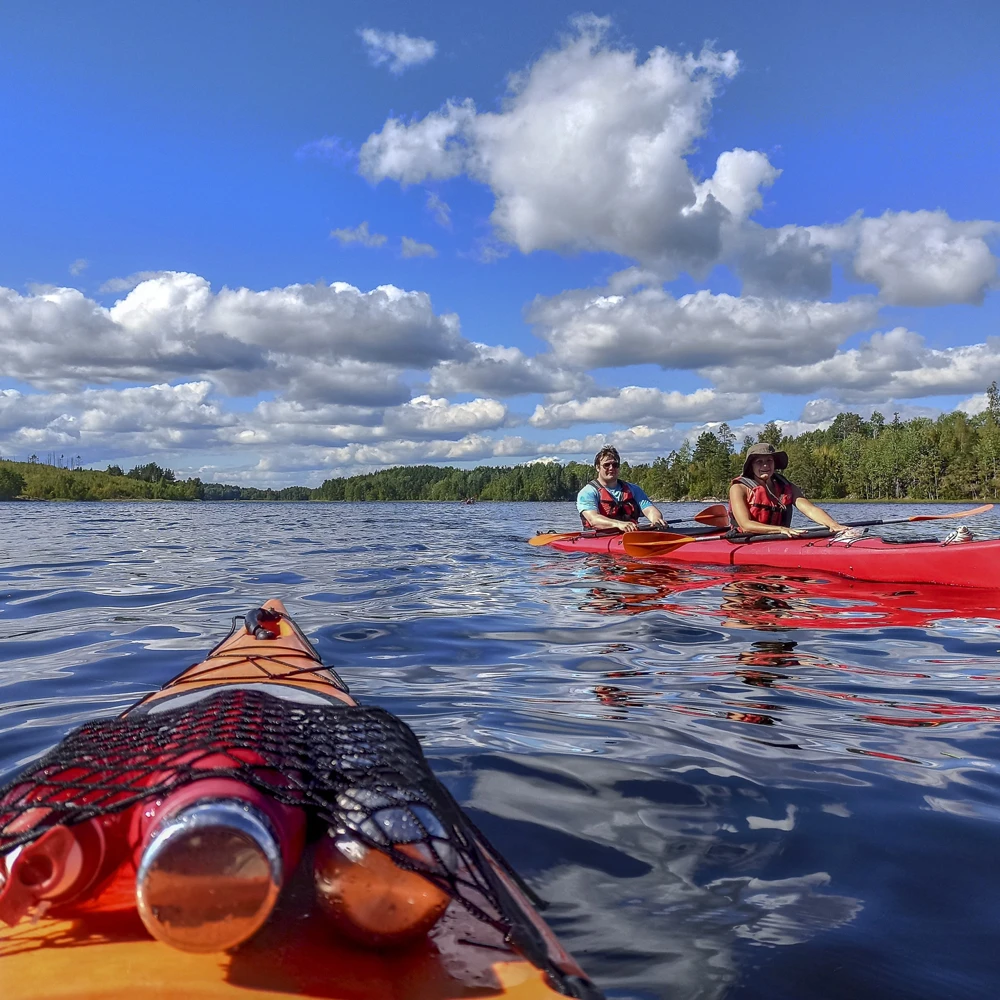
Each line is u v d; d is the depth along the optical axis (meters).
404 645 4.44
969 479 97.88
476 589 6.66
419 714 3.05
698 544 7.72
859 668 3.79
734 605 5.49
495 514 36.78
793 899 1.69
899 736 2.78
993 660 3.92
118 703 3.31
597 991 1.02
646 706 3.16
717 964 1.45
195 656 4.21
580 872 1.79
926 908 1.66
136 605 6.01
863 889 1.73
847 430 153.62
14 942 1.00
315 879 1.01
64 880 1.00
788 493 7.73
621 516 9.45
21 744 2.74
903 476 105.12
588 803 2.17
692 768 2.44
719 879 1.77
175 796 0.98
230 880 0.89
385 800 1.06
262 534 16.47
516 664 3.96
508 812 2.10
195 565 9.19
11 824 1.05
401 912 0.99
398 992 0.96
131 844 1.07
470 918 1.12
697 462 132.50
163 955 0.98
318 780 1.11
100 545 12.90
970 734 2.79
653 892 1.71
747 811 2.13
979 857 1.88
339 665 3.97
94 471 169.62
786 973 1.43
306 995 0.93
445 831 1.09
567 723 2.92
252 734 1.21
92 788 1.07
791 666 3.84
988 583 5.85
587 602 5.80
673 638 4.50
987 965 1.46
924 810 2.14
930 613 5.11
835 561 6.68
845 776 2.38
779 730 2.85
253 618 2.84
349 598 6.27
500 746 2.63
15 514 34.47
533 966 1.03
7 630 5.00
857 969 1.45
